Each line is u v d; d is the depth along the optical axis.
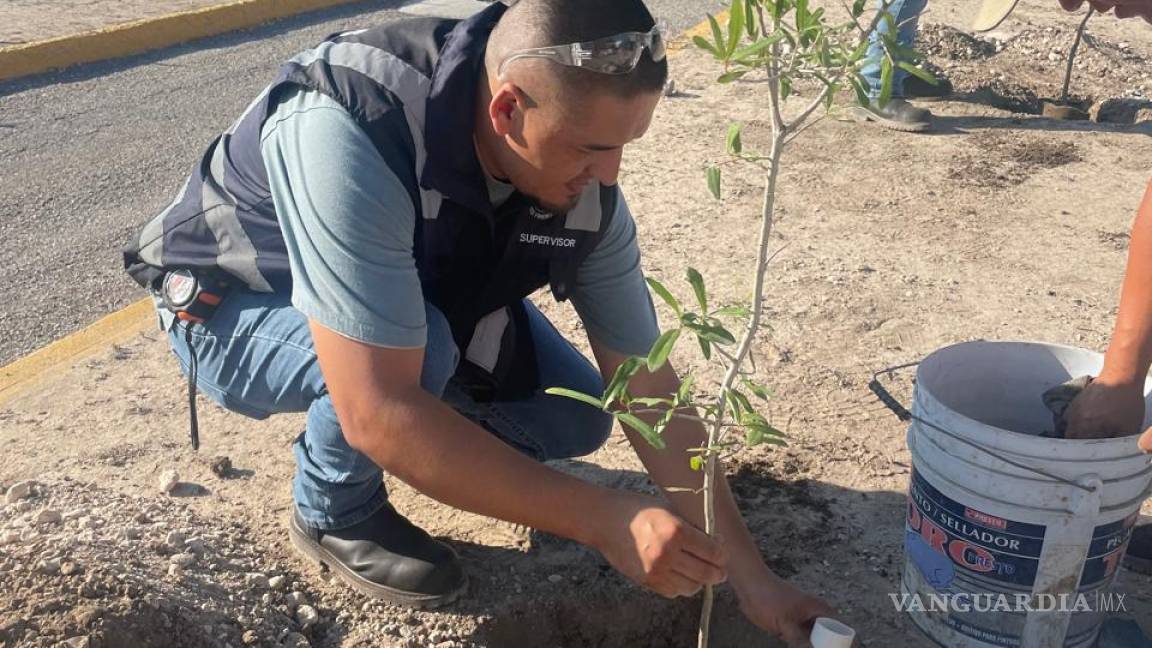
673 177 5.10
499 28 1.93
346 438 2.08
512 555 2.69
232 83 6.85
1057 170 5.28
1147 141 5.66
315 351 2.27
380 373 2.00
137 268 2.51
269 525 2.76
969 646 2.41
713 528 2.06
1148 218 2.19
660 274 4.16
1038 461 2.13
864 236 4.54
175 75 6.99
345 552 2.51
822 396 3.41
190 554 2.52
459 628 2.46
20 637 2.11
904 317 3.89
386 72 2.04
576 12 1.81
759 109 6.03
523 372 2.63
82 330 3.90
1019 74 7.00
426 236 2.14
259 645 2.33
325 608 2.48
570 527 2.04
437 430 2.00
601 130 1.88
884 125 5.78
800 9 1.69
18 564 2.28
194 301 2.39
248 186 2.30
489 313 2.42
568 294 2.39
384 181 2.00
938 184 5.09
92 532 2.53
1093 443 2.10
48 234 4.73
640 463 3.06
